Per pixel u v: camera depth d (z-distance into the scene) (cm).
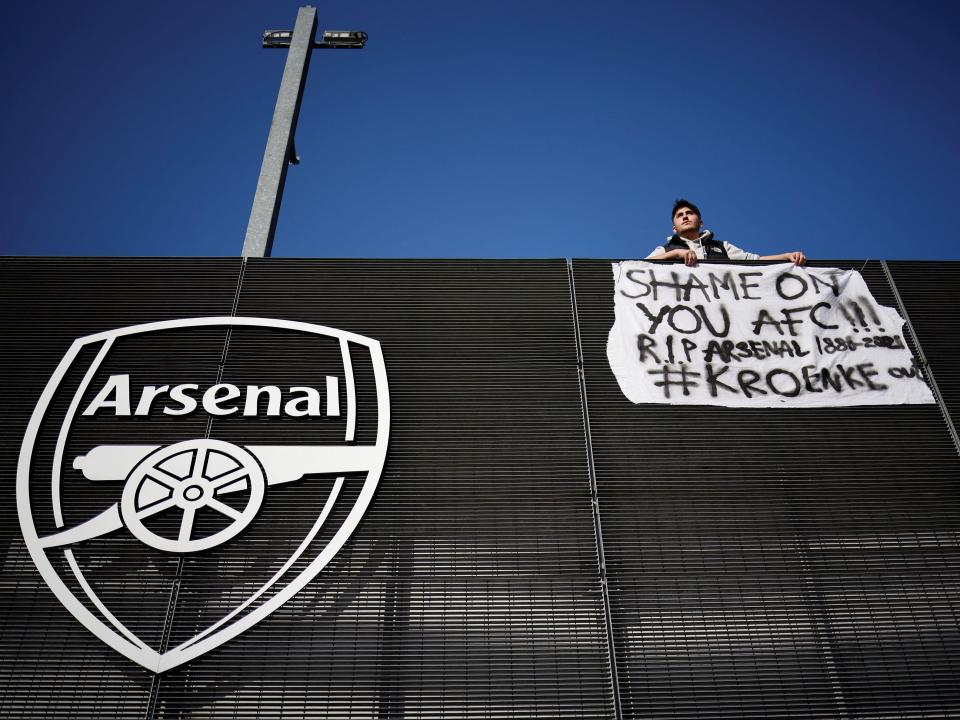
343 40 988
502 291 648
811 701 465
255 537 511
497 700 458
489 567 507
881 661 480
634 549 516
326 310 629
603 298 646
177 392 575
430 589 496
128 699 452
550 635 481
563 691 462
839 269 666
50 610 478
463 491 538
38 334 605
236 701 454
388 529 520
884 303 650
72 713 448
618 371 602
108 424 559
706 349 614
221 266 654
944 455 566
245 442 554
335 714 452
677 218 725
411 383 591
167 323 611
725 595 500
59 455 538
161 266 650
